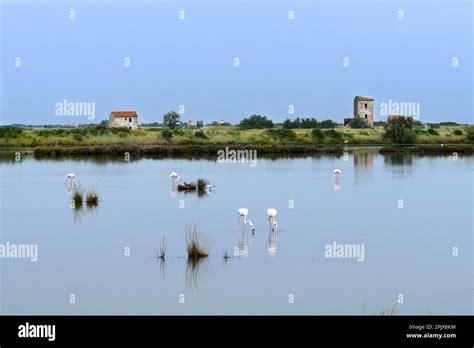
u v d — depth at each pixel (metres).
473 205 41.84
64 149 93.12
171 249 28.91
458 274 24.83
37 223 35.84
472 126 144.00
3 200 44.91
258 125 145.25
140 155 94.56
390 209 40.31
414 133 122.19
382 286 23.23
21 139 109.69
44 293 22.70
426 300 21.72
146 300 21.78
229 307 21.03
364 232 32.66
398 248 29.02
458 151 98.75
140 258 27.36
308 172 66.12
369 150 103.50
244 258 27.17
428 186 52.44
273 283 23.56
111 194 48.31
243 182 56.59
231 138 117.12
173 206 42.09
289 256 27.52
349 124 154.25
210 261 26.78
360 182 55.91
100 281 24.00
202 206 42.09
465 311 20.64
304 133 124.12
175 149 96.62
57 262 26.86
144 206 42.09
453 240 30.69
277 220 36.25
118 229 33.81
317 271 25.17
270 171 67.50
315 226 34.38
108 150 94.44
